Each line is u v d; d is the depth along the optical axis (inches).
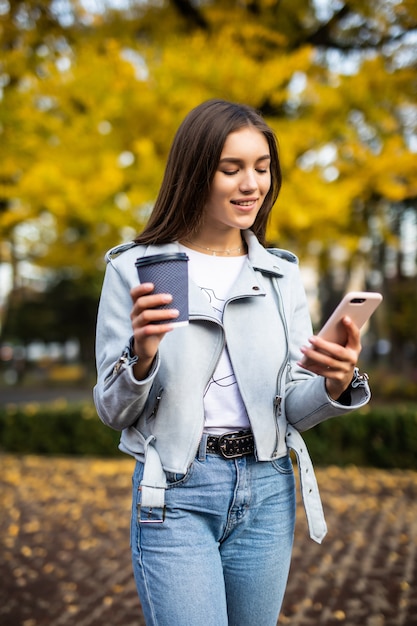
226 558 59.2
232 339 58.7
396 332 669.3
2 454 321.4
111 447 313.3
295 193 240.8
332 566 159.2
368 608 133.2
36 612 130.7
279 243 278.8
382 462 277.9
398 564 160.9
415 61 266.8
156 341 50.0
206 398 57.9
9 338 990.4
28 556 167.0
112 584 146.3
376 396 571.2
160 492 55.3
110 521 201.0
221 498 56.6
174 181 60.8
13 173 252.7
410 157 252.8
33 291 984.3
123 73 231.5
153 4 282.5
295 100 259.6
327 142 261.4
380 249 535.2
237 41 267.6
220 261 62.9
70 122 252.2
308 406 59.3
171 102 230.8
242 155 57.7
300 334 65.1
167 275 48.7
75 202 230.4
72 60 249.0
